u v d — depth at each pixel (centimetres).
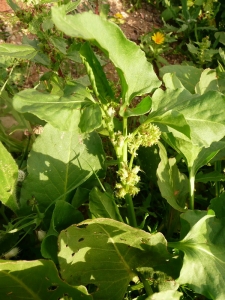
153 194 30
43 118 19
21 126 29
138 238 20
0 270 19
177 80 29
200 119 22
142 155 29
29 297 21
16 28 41
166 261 21
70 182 25
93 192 23
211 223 22
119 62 20
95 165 25
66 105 20
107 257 21
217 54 47
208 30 51
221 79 37
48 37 27
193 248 21
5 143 29
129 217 24
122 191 21
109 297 22
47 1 28
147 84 22
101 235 20
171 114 21
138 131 22
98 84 22
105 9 41
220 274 20
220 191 30
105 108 22
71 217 23
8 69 35
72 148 25
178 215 26
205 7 52
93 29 18
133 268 22
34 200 24
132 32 50
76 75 39
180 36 51
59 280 19
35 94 20
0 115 29
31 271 19
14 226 23
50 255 22
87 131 20
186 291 24
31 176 24
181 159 31
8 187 23
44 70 37
